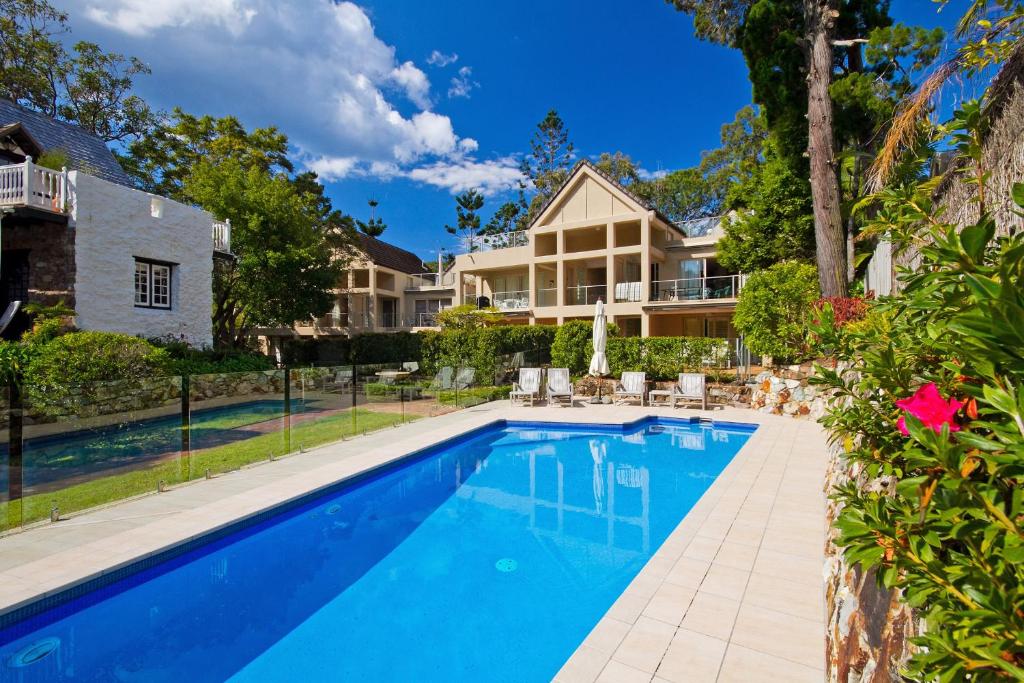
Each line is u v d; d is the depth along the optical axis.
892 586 1.10
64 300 12.03
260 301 21.12
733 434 11.25
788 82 15.48
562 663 3.77
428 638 4.09
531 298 24.62
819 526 5.09
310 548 5.86
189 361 13.47
